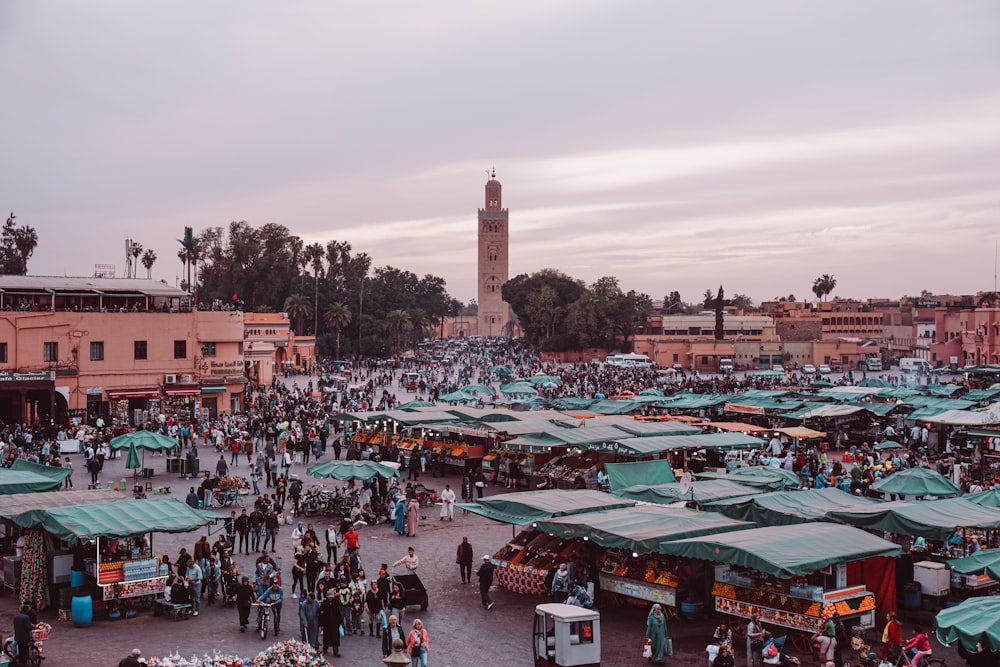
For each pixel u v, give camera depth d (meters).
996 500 32.56
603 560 29.58
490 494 48.25
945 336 158.12
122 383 76.75
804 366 155.62
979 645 19.64
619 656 24.28
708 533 27.95
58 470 36.91
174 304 84.25
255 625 27.08
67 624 27.06
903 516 29.08
